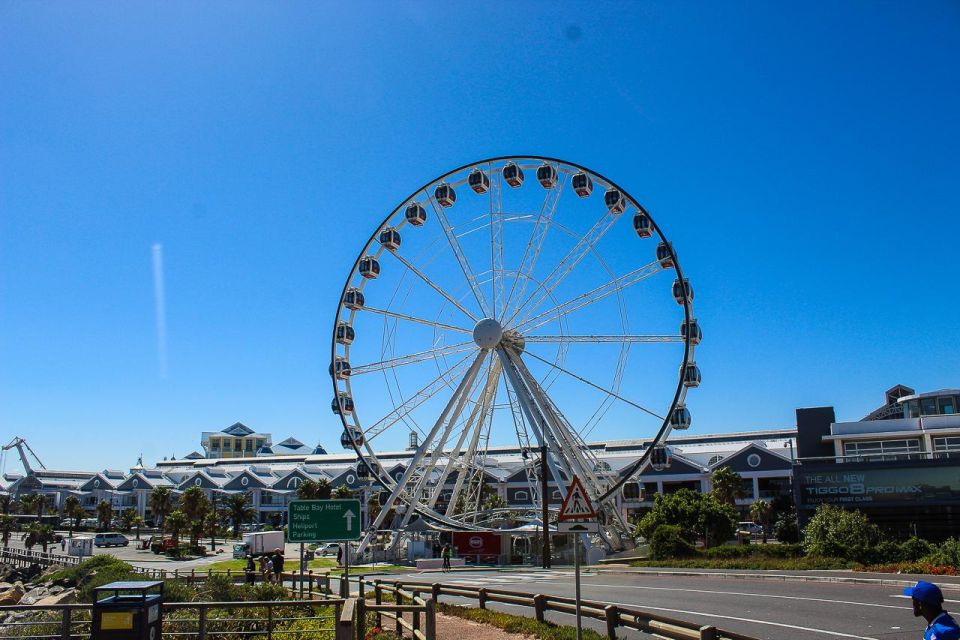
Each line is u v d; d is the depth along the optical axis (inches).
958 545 1215.6
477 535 2231.8
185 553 3454.7
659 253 1921.8
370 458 2148.1
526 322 1982.0
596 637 646.5
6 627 745.0
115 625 521.7
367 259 2069.4
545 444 1768.0
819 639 642.2
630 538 2154.3
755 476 3531.0
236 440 7706.7
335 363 2081.7
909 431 2647.6
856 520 1593.3
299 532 869.2
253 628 839.1
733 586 1135.6
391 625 844.6
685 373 1857.8
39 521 5182.1
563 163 1957.4
